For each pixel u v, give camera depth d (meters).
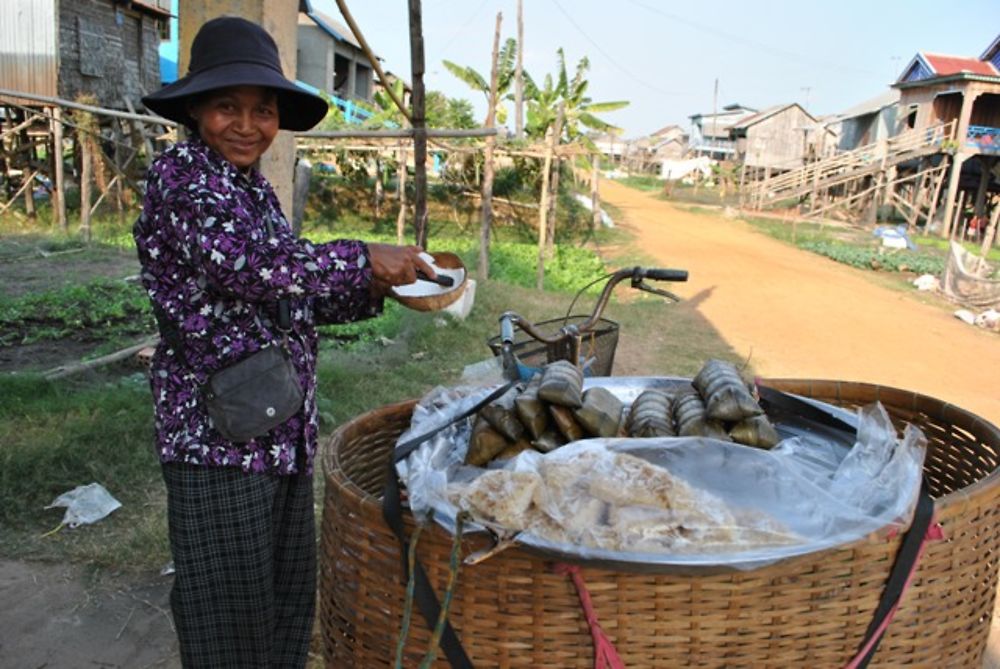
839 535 1.59
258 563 2.05
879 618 1.67
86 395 5.47
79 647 3.03
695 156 63.72
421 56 5.21
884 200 29.17
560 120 15.94
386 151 17.77
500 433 1.97
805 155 39.09
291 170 4.22
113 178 16.73
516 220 20.45
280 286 1.73
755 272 15.67
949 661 1.83
